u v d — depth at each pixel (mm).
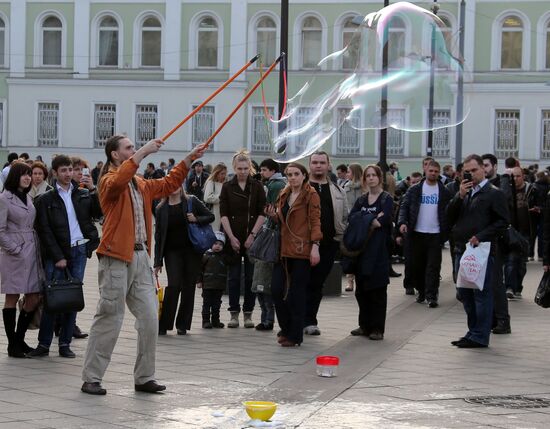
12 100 47750
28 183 11398
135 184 9562
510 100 43781
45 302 10859
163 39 46344
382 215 12914
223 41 45750
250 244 13641
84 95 47156
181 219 13062
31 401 9117
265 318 13641
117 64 46906
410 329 13922
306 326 13359
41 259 11414
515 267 17641
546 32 43406
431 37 14414
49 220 11398
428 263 16547
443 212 16594
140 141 46719
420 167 44125
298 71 44938
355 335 13266
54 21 47469
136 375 9602
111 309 9414
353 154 44719
